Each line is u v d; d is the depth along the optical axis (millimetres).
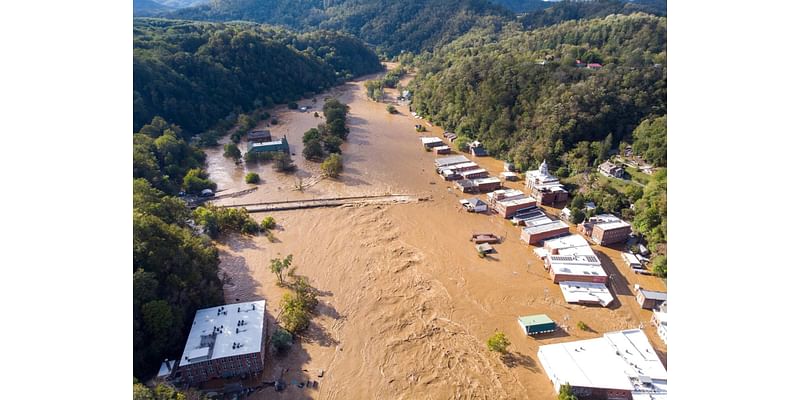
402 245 106625
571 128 145000
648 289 90438
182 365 64000
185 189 131625
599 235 106062
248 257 100750
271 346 73625
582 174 132500
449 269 97438
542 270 97250
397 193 135875
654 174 120625
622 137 146000
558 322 81625
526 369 70812
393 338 77625
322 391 66812
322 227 115062
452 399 66000
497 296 88688
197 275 78188
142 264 71625
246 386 66688
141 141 137875
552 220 115625
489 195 128875
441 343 76562
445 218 120375
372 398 66062
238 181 144000
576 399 62281
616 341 72312
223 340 68562
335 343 76188
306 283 88875
